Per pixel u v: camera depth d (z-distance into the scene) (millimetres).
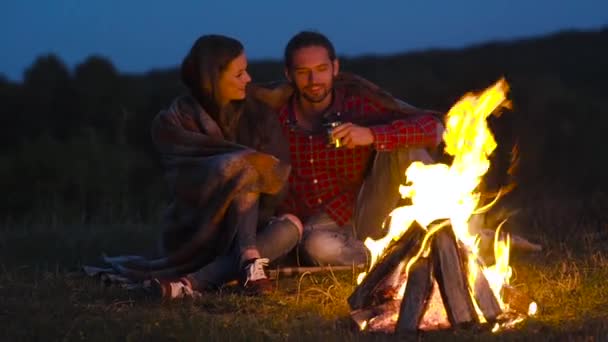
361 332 5957
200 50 7188
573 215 10086
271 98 7465
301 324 6141
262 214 7426
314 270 7352
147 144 24766
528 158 23766
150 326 6027
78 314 6449
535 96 30359
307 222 7578
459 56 42844
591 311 6422
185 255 7254
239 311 6492
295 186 7566
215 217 7086
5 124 32688
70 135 31172
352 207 7609
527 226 9789
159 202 12664
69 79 35375
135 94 34844
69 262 8320
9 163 17594
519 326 6023
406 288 5973
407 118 7375
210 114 7305
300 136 7484
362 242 7453
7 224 10672
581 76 41281
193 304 6730
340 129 7070
